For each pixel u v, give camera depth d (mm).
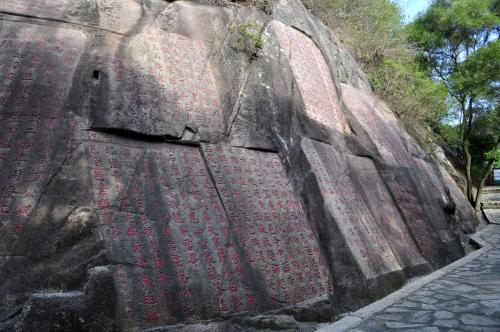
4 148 3684
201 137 4824
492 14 15203
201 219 4207
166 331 3385
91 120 4148
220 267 4008
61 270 3271
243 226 4461
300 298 4383
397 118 11062
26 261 3242
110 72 4555
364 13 12008
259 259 4352
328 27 10414
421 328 3889
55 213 3506
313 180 5613
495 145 15695
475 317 4113
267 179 5105
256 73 6051
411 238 6961
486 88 14445
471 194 15562
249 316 3896
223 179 4668
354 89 9430
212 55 5688
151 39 5156
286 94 6312
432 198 9039
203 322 3609
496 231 11625
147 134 4375
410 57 13047
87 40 4672
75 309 2996
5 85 4000
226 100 5402
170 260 3752
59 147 3857
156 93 4730
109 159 4027
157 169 4258
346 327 4062
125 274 3443
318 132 6500
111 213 3707
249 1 7027
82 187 3721
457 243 8508
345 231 5422
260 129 5512
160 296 3520
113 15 5094
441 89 12719
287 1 8047
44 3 4715
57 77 4242
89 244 3447
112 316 3158
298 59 7262
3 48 4207
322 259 4895
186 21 5762
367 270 5281
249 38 6277
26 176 3605
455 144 17750
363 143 7609
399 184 7801
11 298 3070
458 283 5707
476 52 14484
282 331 3947
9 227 3338
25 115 3912
